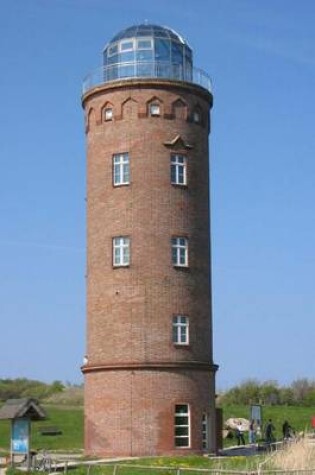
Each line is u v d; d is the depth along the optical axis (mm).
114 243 48656
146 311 47500
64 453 52438
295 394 103812
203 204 50438
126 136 49250
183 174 49531
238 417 76375
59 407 86625
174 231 48656
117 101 49750
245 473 29922
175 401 46938
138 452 46125
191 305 48531
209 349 49438
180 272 48469
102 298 48625
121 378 47062
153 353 47125
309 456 36250
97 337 48562
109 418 47031
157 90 49500
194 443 47062
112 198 49062
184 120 49906
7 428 68500
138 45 50438
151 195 48531
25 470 39781
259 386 105000
